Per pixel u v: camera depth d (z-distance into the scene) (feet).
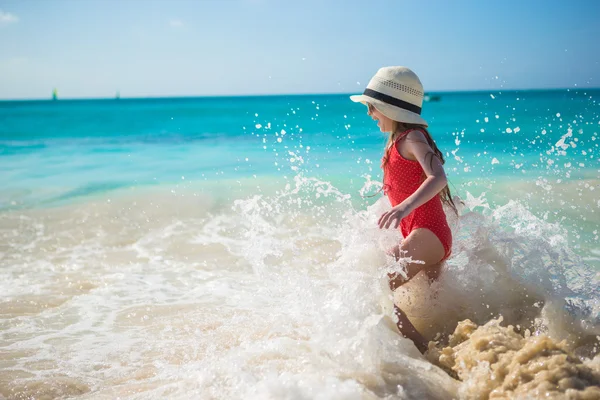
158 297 15.98
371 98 12.51
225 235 22.90
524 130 53.11
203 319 13.97
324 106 133.90
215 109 159.33
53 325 13.94
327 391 8.95
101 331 13.46
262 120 101.81
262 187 31.96
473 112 102.32
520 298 12.39
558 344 9.09
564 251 13.96
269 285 16.24
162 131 82.94
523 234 14.24
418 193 11.10
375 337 10.26
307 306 12.19
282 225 23.70
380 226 10.94
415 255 11.66
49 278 18.11
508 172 31.01
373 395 8.95
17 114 145.28
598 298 12.09
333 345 10.59
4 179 38.70
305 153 42.75
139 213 27.22
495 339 9.77
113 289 16.84
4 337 13.17
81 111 164.76
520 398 8.23
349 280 11.70
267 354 10.76
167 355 11.84
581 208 23.06
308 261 18.53
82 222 25.89
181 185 33.76
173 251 21.01
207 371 10.47
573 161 32.71
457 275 12.81
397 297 12.53
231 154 50.21
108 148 60.18
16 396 10.15
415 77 12.52
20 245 22.41
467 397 8.98
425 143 11.84
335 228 22.85
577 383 8.23
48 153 56.03
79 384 10.59
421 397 9.10
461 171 32.09
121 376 10.90
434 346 10.73
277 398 8.82
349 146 44.68
